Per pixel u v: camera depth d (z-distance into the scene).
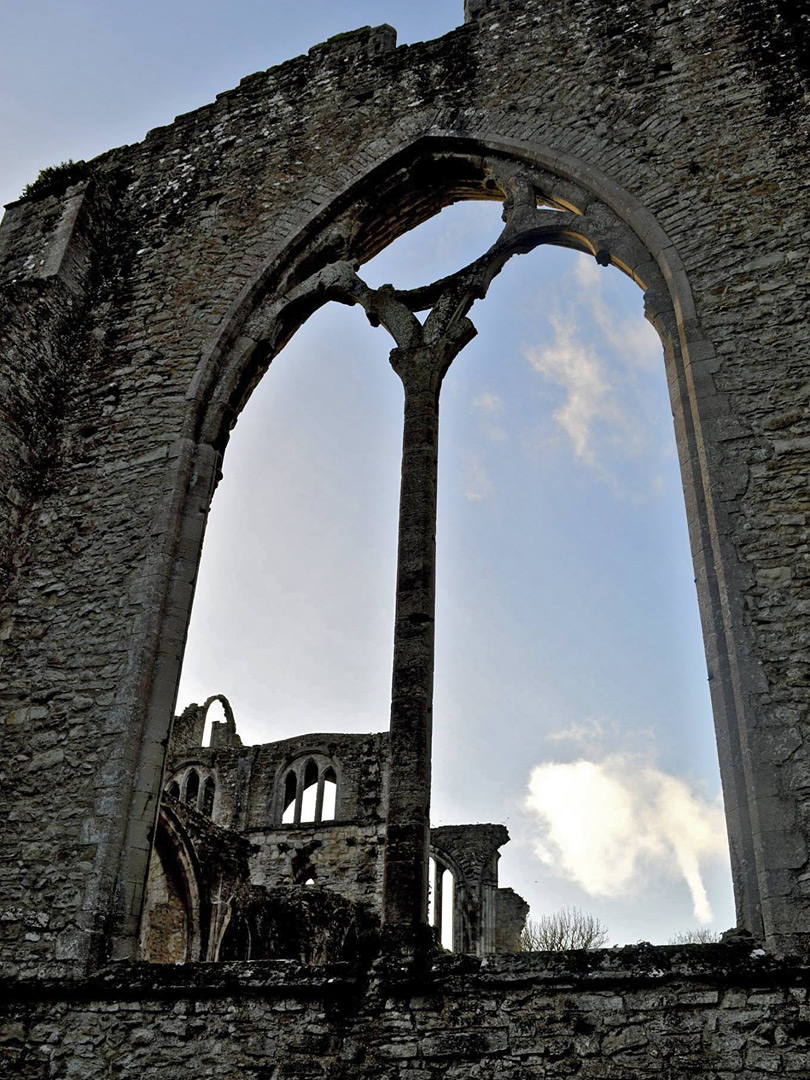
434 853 27.27
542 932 34.84
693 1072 6.31
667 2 11.67
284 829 24.83
